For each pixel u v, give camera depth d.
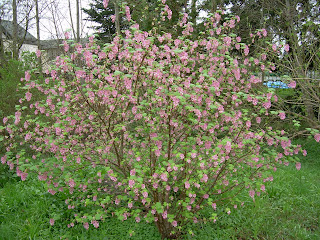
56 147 3.24
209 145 2.98
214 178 3.29
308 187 4.93
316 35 6.14
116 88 3.05
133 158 3.65
